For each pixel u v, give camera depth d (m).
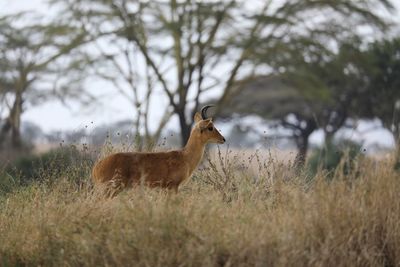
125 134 25.70
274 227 16.39
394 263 16.92
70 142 23.72
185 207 17.27
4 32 62.44
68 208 18.11
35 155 32.72
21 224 18.31
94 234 16.88
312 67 61.72
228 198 19.92
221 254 16.06
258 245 15.87
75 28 61.78
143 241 16.09
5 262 17.56
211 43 60.44
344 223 16.77
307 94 62.25
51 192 19.84
